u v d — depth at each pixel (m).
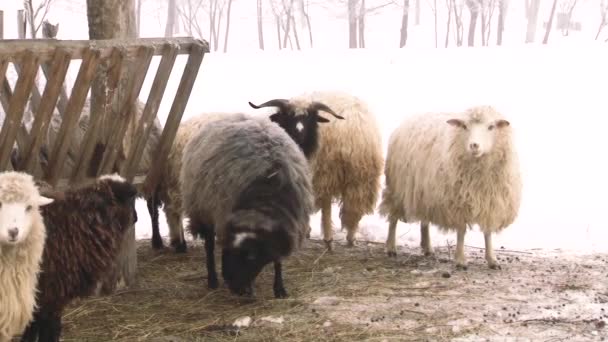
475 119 8.12
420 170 8.79
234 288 7.12
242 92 20.34
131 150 7.64
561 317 6.82
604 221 10.66
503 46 27.73
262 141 7.39
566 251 9.44
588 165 13.73
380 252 9.50
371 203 9.67
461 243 8.61
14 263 5.04
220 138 7.52
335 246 9.80
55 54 6.59
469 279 8.12
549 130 16.38
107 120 7.32
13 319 5.08
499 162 8.28
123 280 7.82
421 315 6.92
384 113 18.30
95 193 5.86
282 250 7.00
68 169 7.71
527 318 6.79
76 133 7.80
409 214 9.02
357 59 24.62
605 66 22.45
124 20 7.81
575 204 11.50
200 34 38.56
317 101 9.32
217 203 7.24
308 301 7.34
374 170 9.55
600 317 6.81
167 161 8.98
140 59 7.21
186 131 8.84
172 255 9.23
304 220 7.35
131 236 7.85
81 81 6.82
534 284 7.91
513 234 10.22
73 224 5.73
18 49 6.38
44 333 5.84
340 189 9.52
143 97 19.42
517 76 21.48
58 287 5.70
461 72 22.20
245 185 7.11
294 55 25.73
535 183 12.70
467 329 6.52
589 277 8.19
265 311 7.08
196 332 6.52
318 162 9.29
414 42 39.56
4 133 6.54
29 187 5.04
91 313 7.03
